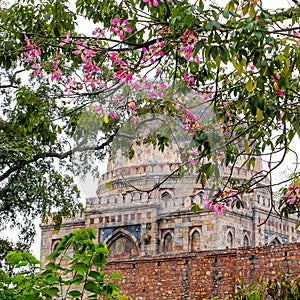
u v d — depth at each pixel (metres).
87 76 10.24
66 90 10.76
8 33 11.76
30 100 11.42
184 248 50.53
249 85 8.16
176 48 9.70
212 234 49.78
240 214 51.47
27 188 27.16
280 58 7.97
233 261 29.41
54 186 28.17
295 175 11.68
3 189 27.05
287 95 8.92
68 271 7.36
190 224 50.78
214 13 7.97
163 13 10.05
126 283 32.91
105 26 10.81
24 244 28.64
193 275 30.73
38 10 11.56
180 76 10.68
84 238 7.45
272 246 27.61
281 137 9.70
